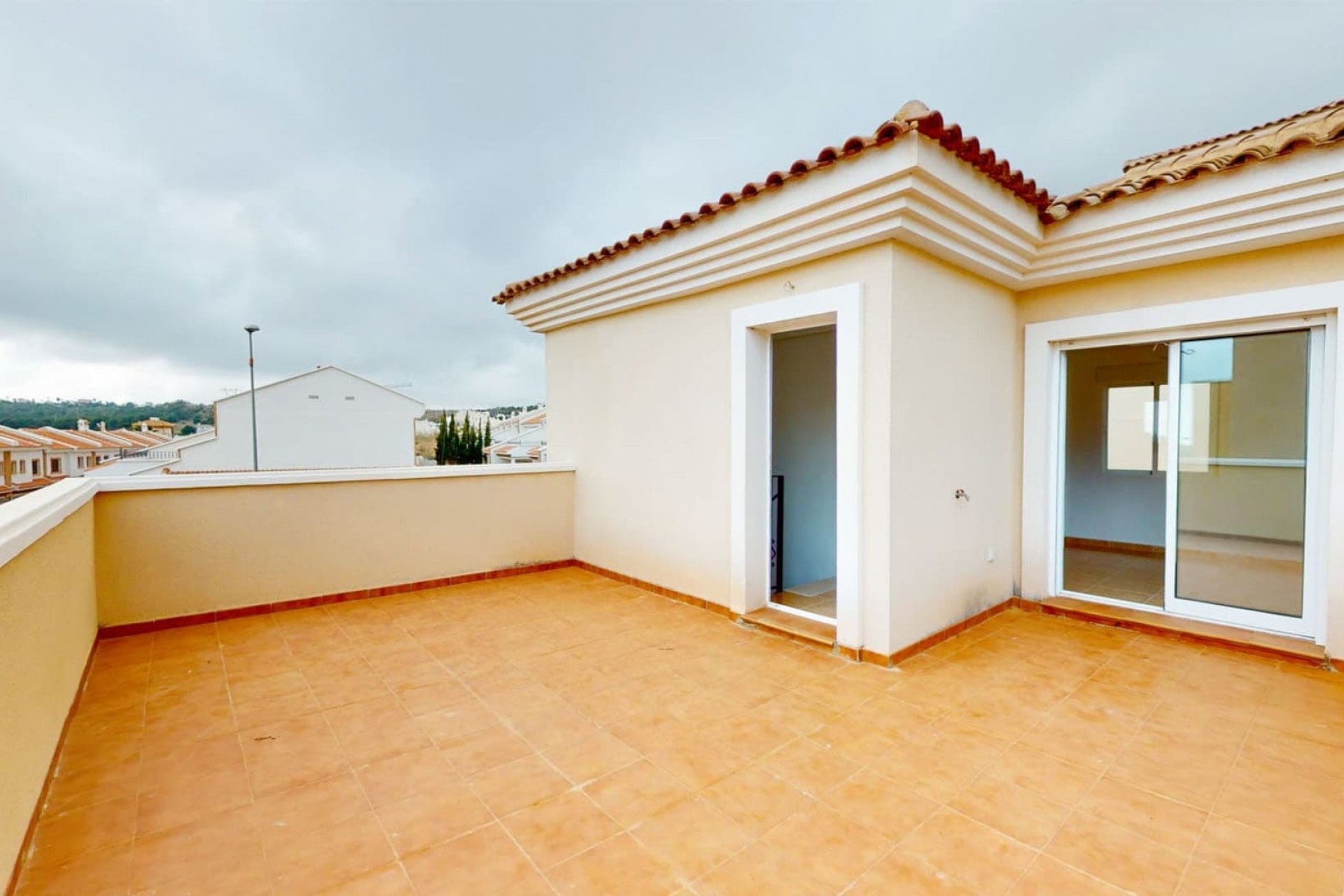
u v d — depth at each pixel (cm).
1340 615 371
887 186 344
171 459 2388
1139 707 326
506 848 214
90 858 207
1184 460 455
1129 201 406
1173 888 191
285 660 405
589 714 324
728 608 499
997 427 502
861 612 399
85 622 380
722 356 498
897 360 383
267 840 219
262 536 511
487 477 632
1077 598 517
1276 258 392
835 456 645
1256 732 297
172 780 259
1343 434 369
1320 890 189
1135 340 473
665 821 229
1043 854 208
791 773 264
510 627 475
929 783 254
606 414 637
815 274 423
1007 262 450
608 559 641
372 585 564
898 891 191
